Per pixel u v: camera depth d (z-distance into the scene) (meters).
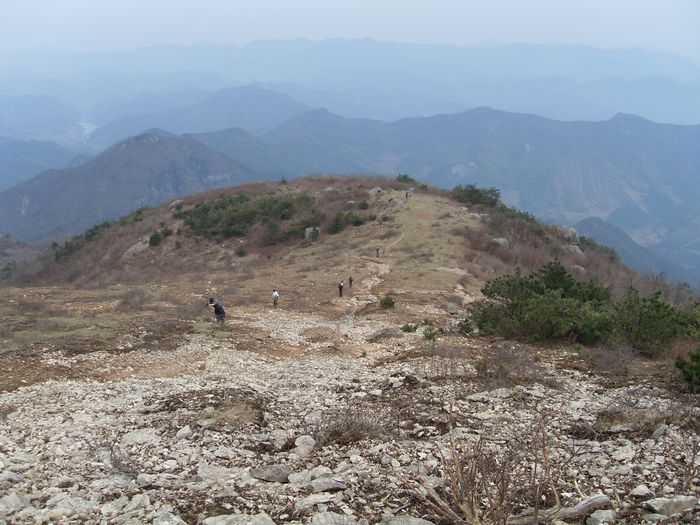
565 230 77.81
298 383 14.56
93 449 9.18
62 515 6.25
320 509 6.42
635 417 9.56
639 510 6.09
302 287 40.06
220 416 10.55
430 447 8.71
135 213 99.25
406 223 68.69
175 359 17.72
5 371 15.05
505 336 20.33
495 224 68.12
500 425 9.73
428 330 22.27
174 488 7.22
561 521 5.86
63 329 21.20
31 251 155.62
